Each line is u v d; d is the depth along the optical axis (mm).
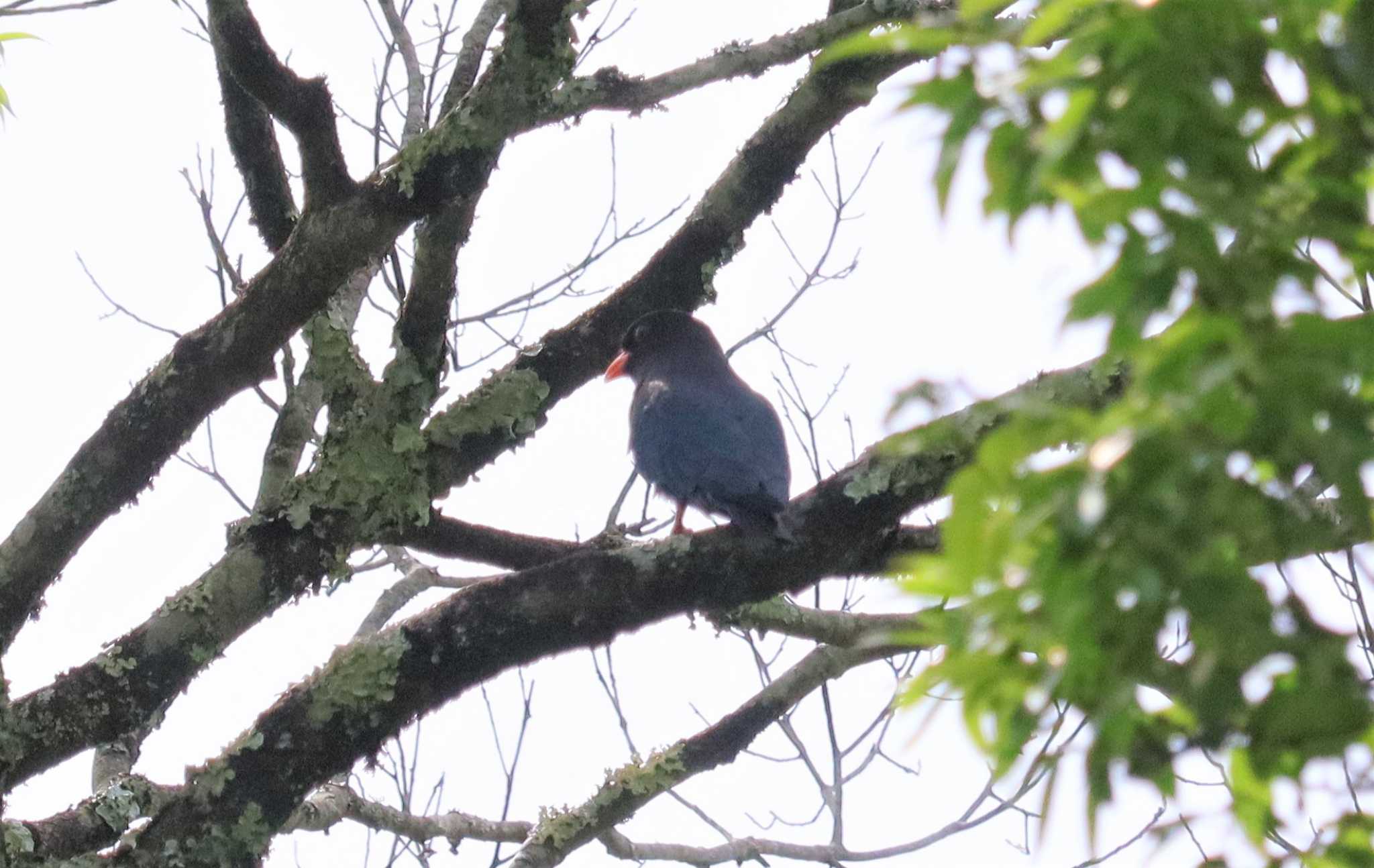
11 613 10836
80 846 10984
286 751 9977
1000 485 4820
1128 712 5016
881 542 10789
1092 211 4809
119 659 10469
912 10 12336
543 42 10656
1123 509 4652
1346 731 4766
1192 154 4875
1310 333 4484
